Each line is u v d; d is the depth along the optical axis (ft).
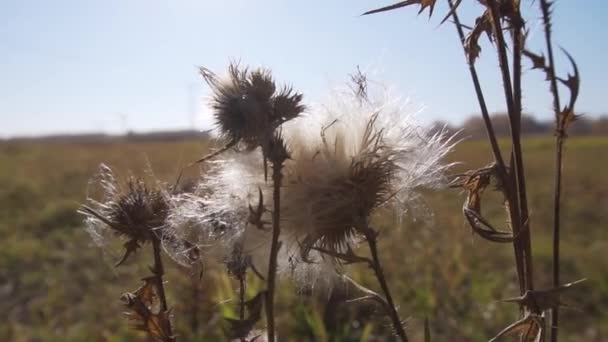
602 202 9.53
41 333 4.07
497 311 3.91
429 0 0.80
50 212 8.23
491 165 0.83
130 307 0.85
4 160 19.60
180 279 3.29
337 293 0.94
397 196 0.94
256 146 0.77
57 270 5.66
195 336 2.90
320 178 0.88
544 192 10.59
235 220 0.86
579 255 5.75
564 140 0.88
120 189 0.90
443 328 3.60
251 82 0.78
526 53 0.85
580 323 4.17
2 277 5.64
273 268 0.73
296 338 2.95
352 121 0.94
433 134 0.98
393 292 4.09
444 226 6.11
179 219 0.86
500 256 5.39
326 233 0.88
